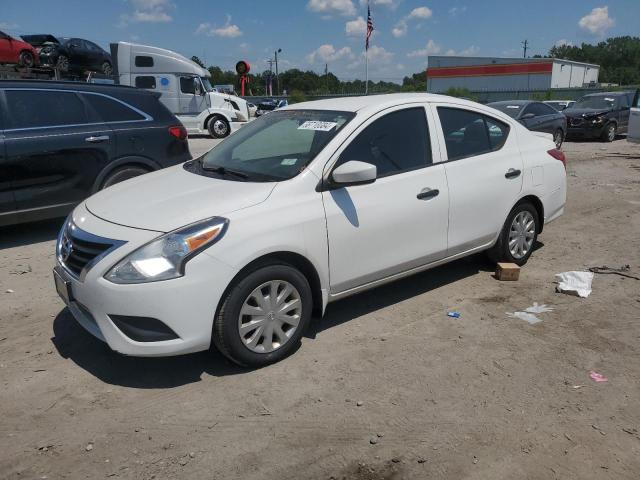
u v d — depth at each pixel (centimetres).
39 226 732
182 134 751
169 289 318
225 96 2109
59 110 650
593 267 559
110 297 321
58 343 402
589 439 292
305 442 292
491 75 6347
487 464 275
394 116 434
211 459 280
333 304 469
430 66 6781
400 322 433
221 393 336
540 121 1452
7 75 1752
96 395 336
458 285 510
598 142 1853
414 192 429
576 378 350
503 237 520
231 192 366
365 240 401
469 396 331
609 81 12031
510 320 435
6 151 601
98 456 282
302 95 3862
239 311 344
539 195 540
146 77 2002
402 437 295
